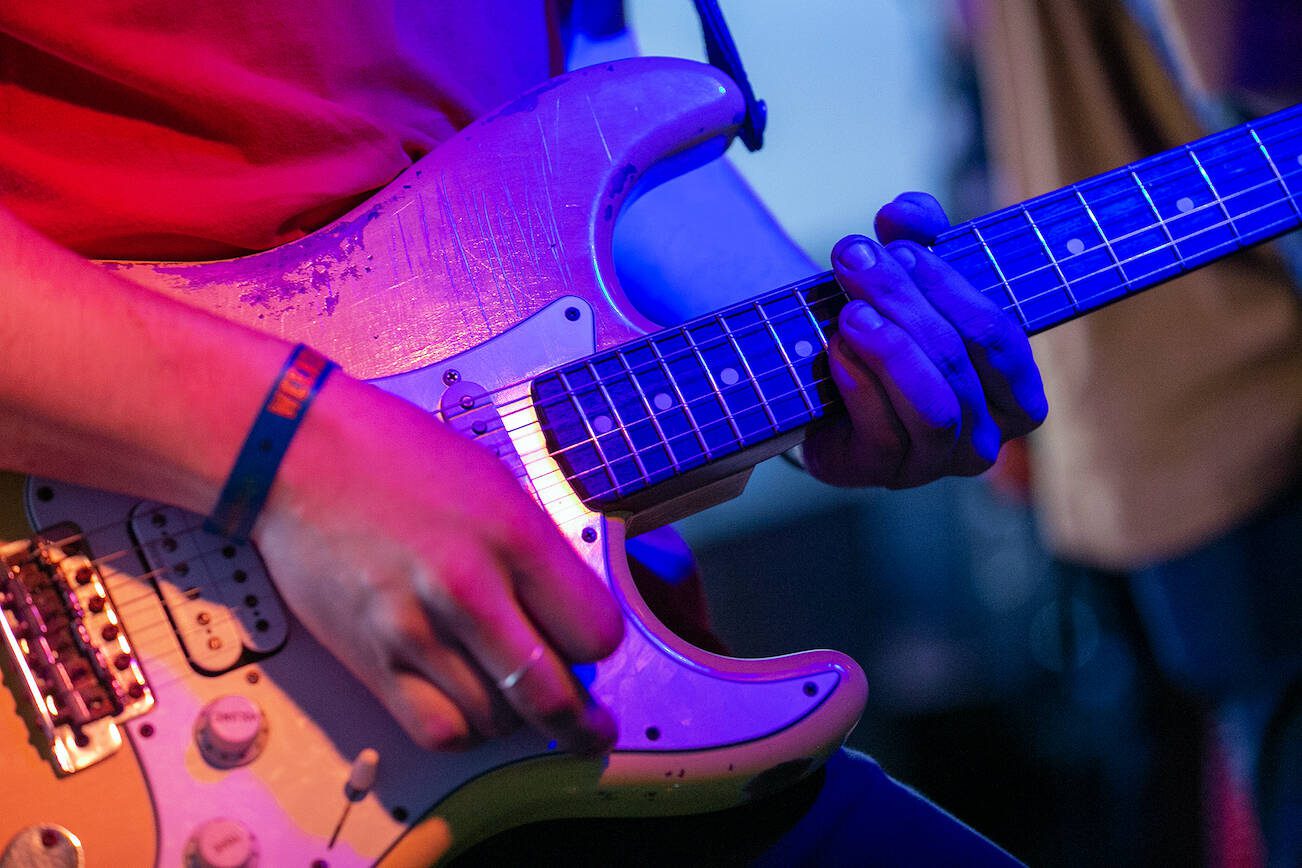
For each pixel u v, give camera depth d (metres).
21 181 0.82
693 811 0.83
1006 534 2.71
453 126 0.97
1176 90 1.74
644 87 0.95
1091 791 2.38
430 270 0.86
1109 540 1.94
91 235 0.84
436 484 0.66
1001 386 0.88
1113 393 1.87
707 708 0.79
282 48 0.86
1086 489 1.94
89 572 0.73
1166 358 1.83
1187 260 0.93
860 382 0.85
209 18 0.84
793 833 0.90
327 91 0.88
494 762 0.75
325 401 0.67
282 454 0.66
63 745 0.70
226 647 0.74
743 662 0.81
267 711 0.73
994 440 0.90
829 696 0.81
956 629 2.82
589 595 0.68
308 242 0.86
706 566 3.08
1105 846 2.33
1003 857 0.93
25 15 0.79
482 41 0.98
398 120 0.92
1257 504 1.83
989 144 2.18
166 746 0.72
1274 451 1.80
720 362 0.86
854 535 3.02
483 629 0.65
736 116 0.98
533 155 0.91
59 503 0.74
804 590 3.01
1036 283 0.91
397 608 0.65
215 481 0.66
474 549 0.65
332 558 0.65
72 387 0.66
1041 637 2.63
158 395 0.66
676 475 0.84
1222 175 0.95
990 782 2.55
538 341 0.85
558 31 1.08
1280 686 1.92
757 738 0.79
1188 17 1.62
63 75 0.83
